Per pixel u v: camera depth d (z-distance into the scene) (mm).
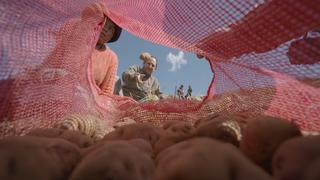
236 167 644
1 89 1445
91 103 2154
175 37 1611
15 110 1513
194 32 1516
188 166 614
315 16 1101
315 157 661
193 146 684
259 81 1623
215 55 1569
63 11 1717
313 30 1142
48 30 1644
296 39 1211
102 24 2094
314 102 1432
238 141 1052
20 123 1529
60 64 1791
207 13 1442
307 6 1108
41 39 1604
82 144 1104
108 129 1781
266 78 1581
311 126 1441
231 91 1805
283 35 1224
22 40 1491
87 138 1160
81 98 2047
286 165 693
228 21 1385
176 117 2072
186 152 661
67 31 1793
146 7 1744
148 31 1818
